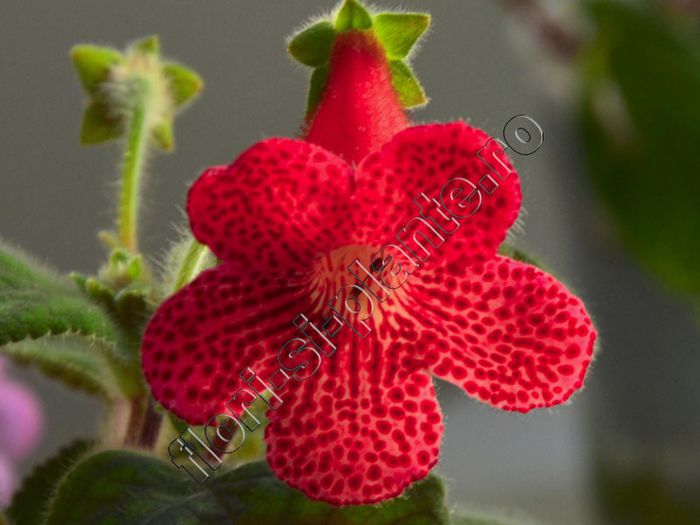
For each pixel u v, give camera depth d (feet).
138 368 0.66
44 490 0.68
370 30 0.62
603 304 1.09
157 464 0.62
